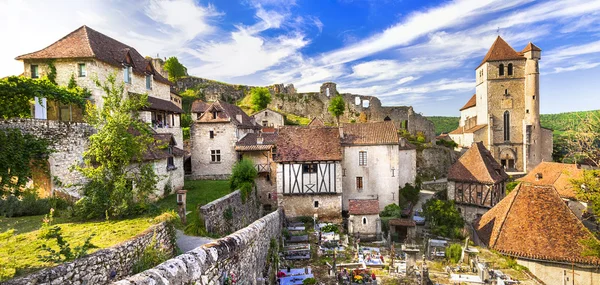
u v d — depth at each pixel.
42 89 16.73
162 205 18.58
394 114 60.50
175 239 11.13
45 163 14.28
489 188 27.81
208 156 30.52
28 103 16.44
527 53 44.81
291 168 26.16
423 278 13.56
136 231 9.82
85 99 19.86
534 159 44.72
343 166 29.02
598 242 15.07
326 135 28.09
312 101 62.75
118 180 12.12
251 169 23.31
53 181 14.31
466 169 30.05
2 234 8.95
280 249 17.25
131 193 12.27
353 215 23.20
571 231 16.81
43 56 20.53
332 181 26.03
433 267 16.58
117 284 3.55
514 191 19.94
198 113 43.47
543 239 16.77
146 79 26.61
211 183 26.61
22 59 20.61
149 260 8.44
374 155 28.80
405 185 36.66
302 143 27.33
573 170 28.23
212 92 64.06
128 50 23.70
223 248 6.52
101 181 11.95
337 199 25.97
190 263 5.08
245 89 68.19
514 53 45.72
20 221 11.00
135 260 8.38
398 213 27.02
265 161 29.83
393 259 17.14
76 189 15.27
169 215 11.27
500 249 17.28
